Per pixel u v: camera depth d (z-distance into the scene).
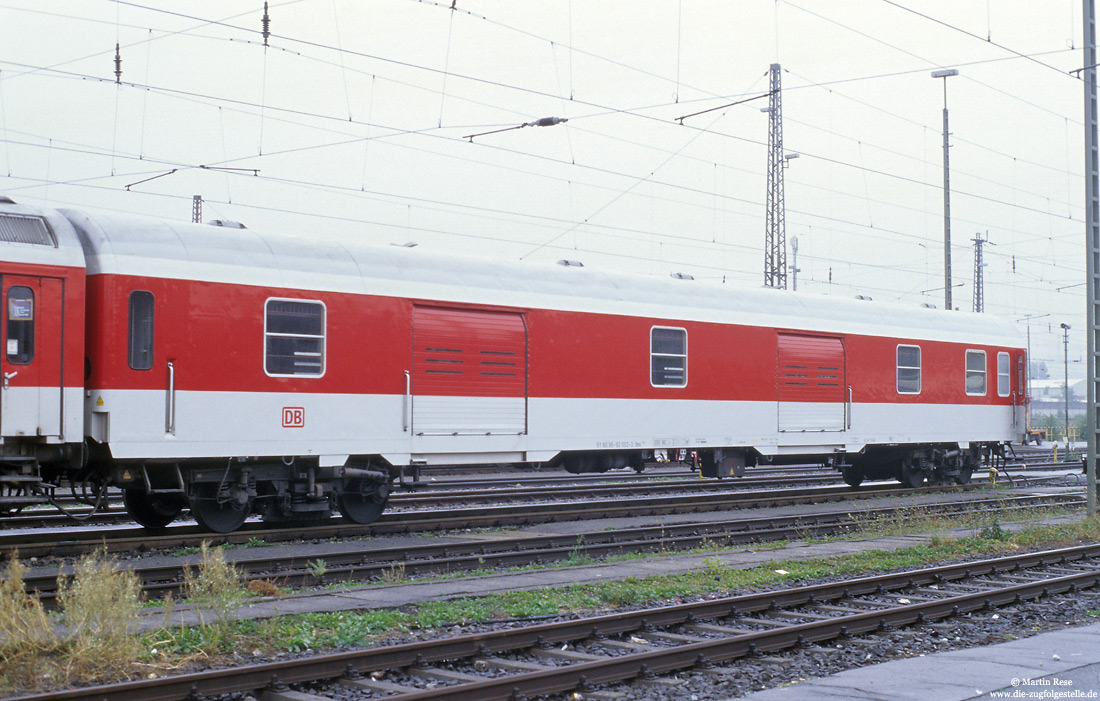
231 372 13.88
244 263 14.12
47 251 12.68
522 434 16.84
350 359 15.01
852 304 22.73
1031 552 14.74
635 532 15.09
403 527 15.33
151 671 7.32
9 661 7.13
